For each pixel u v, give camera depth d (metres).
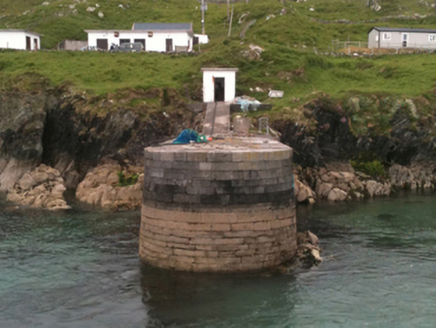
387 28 68.31
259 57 57.12
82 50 61.44
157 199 20.80
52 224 29.66
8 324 17.06
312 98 43.56
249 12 85.00
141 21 87.56
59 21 80.69
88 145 42.03
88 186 37.56
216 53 57.22
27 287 20.17
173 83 49.47
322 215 32.12
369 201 36.69
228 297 18.80
